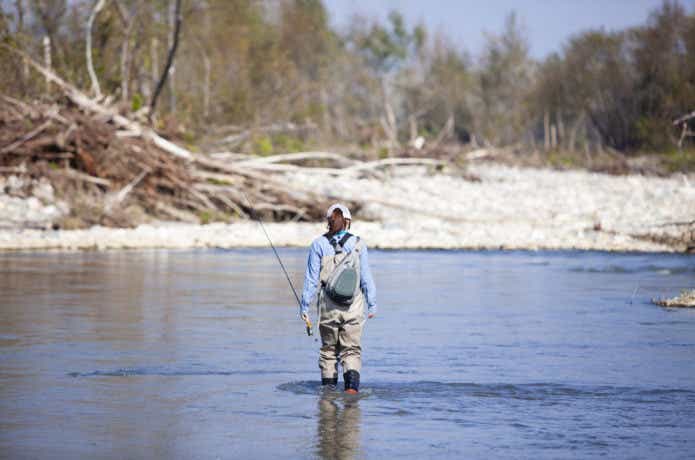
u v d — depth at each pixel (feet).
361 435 67.00
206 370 90.27
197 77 494.18
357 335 81.71
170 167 310.04
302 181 352.49
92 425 69.10
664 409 75.25
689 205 329.11
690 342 107.34
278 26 634.43
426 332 114.52
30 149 300.61
